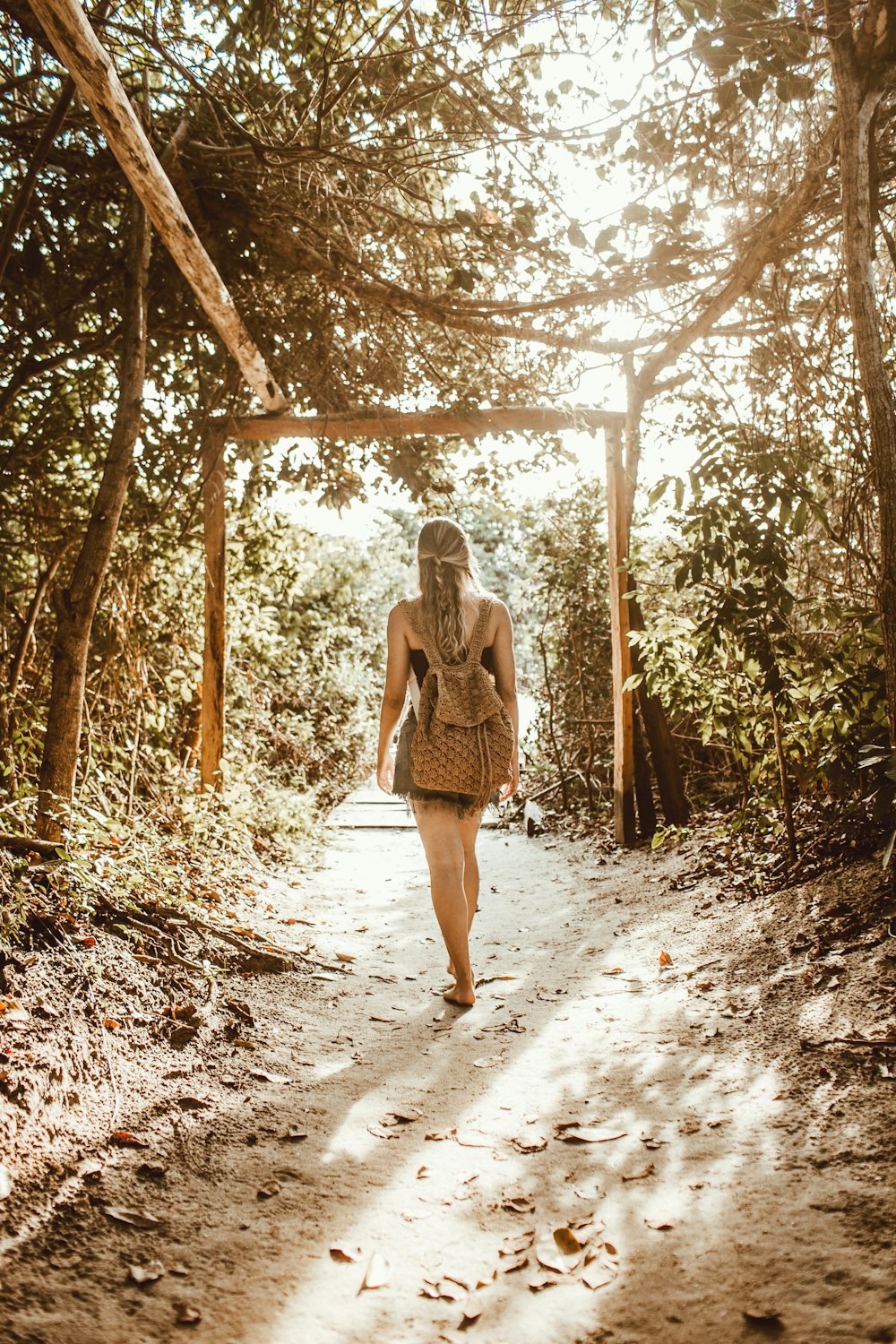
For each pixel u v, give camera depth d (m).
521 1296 1.65
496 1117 2.39
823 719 3.81
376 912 5.10
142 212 4.34
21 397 5.52
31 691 5.22
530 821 7.84
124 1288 1.65
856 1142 2.04
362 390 6.14
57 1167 2.01
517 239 4.53
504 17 3.61
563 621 8.70
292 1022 3.14
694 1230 1.81
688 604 5.18
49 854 3.39
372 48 3.79
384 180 4.64
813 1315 1.52
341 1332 1.56
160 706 6.08
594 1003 3.29
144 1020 2.80
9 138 4.76
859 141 3.13
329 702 11.21
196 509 6.33
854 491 4.32
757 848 4.64
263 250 5.44
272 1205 1.96
